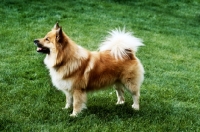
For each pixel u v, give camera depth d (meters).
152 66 4.57
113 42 3.33
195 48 5.78
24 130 3.00
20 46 4.70
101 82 3.30
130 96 3.70
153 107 3.51
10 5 6.64
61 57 3.16
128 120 3.22
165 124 3.21
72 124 3.12
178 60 4.97
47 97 3.55
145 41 5.65
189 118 3.38
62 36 3.14
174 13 8.33
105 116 3.28
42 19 6.08
